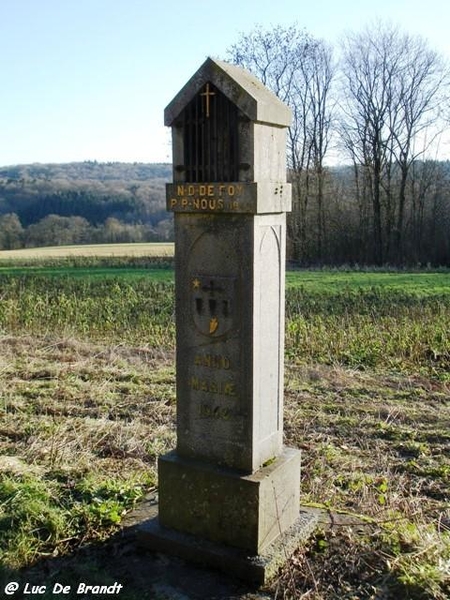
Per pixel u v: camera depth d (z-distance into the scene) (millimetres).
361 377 10422
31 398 8953
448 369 11172
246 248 4500
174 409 8539
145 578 4625
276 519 4828
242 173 4414
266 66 37844
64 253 44062
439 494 6148
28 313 15000
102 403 8797
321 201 40531
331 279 26859
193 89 4512
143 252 44438
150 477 6273
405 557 4652
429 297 18641
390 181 39312
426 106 37781
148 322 14578
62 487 6035
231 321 4633
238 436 4723
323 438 7625
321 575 4602
